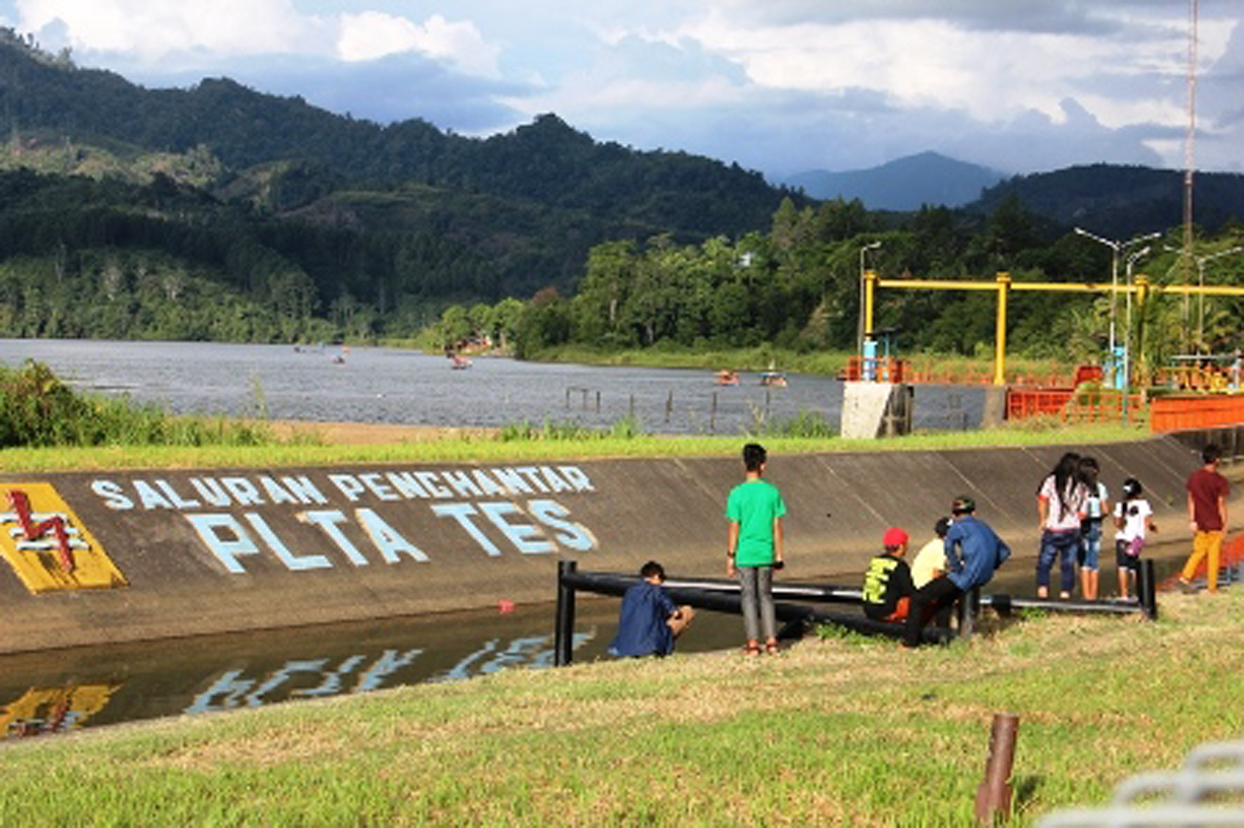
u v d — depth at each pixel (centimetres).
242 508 2544
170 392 10881
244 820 962
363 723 1349
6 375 3569
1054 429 5884
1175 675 1579
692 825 966
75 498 2386
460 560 2648
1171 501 4634
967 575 1808
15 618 2078
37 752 1277
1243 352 10562
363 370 18450
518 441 3809
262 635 2212
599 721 1352
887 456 3903
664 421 8669
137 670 1934
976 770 1124
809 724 1306
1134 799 1039
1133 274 19300
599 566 2814
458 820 970
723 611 1888
